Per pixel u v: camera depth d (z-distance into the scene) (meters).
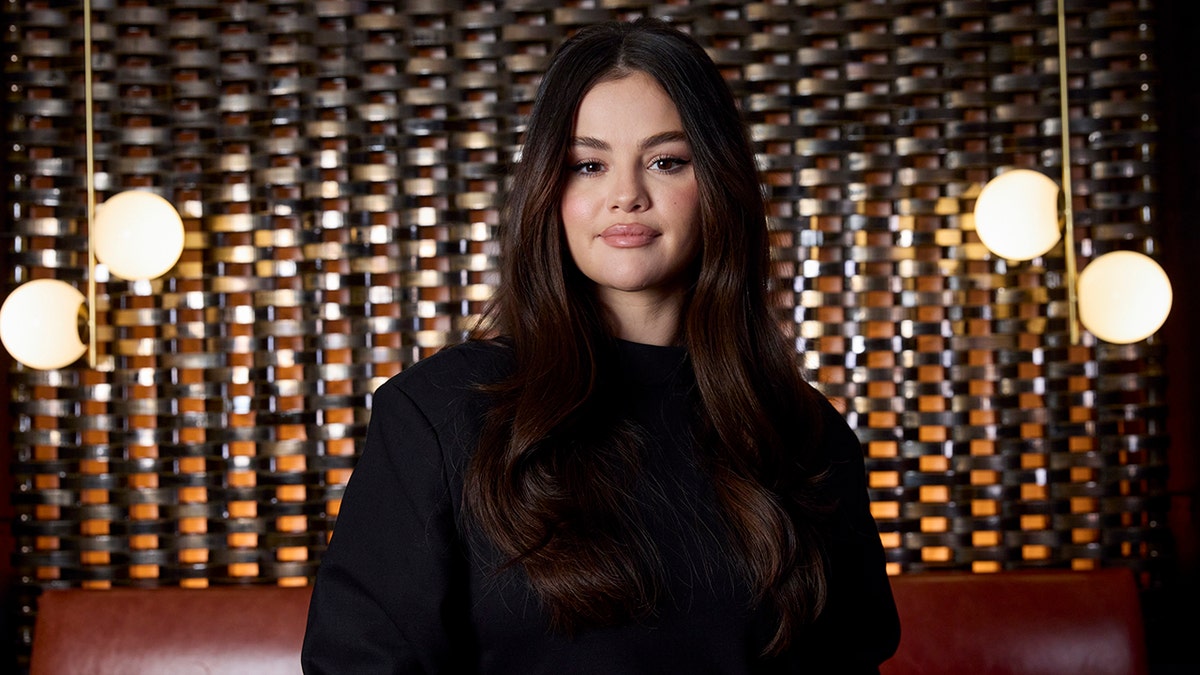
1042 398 2.13
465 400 0.93
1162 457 2.11
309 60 2.11
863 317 2.13
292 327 2.11
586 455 0.91
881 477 2.12
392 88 2.12
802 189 2.13
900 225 2.14
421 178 2.13
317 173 2.11
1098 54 2.10
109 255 1.96
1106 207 2.10
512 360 0.97
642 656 0.87
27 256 2.09
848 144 2.13
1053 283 2.11
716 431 0.97
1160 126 2.10
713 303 0.98
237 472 2.11
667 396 0.98
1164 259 2.12
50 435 2.10
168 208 2.00
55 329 1.92
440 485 0.89
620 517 0.90
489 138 2.12
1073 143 2.13
